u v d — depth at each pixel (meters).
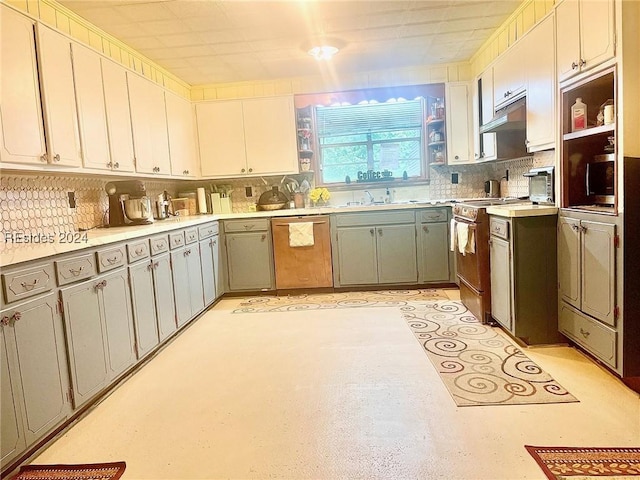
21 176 2.47
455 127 4.47
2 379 1.60
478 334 2.92
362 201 4.85
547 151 3.35
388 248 4.26
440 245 4.23
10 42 2.11
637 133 1.90
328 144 4.89
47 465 1.70
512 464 1.55
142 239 2.71
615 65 1.94
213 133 4.64
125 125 3.20
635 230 1.93
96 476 1.62
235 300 4.33
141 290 2.68
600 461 1.54
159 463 1.68
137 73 3.40
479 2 2.96
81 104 2.66
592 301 2.21
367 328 3.17
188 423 1.97
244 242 4.35
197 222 3.66
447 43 3.78
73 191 2.92
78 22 2.83
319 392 2.20
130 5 2.67
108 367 2.29
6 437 1.61
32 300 1.76
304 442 1.76
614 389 2.07
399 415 1.93
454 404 1.99
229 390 2.28
